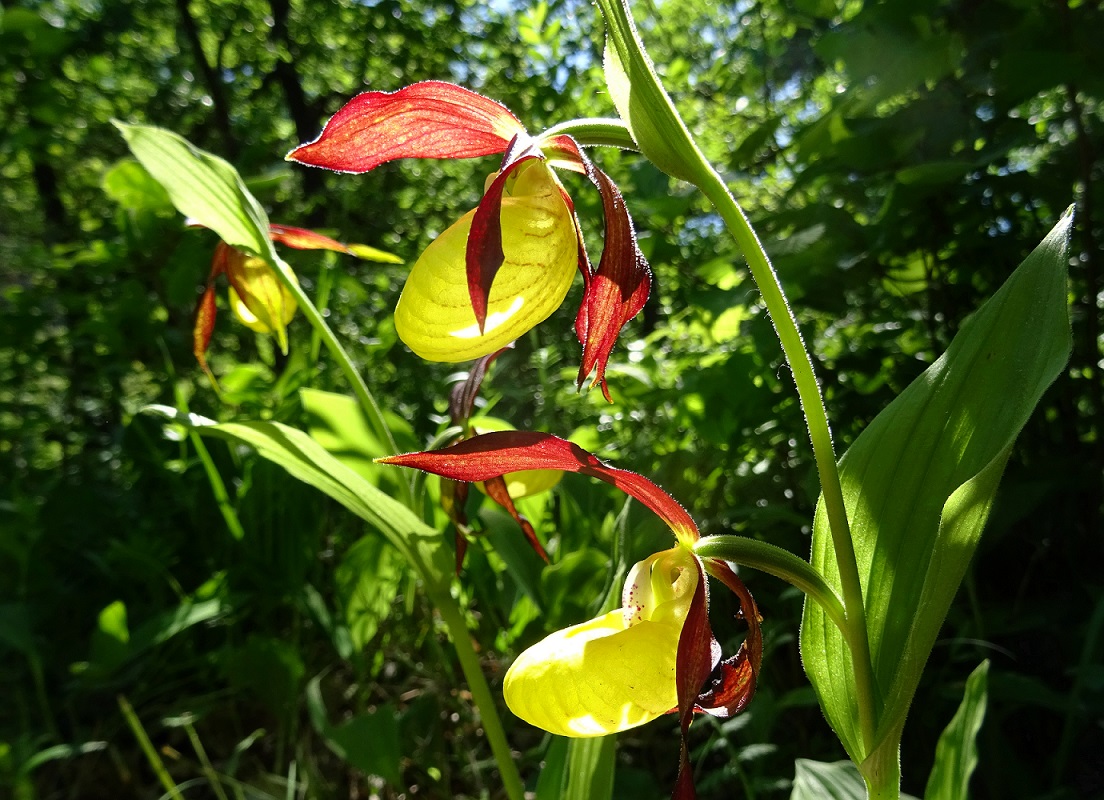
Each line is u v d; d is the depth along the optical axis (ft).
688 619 0.38
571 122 0.40
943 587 0.35
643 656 0.41
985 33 0.82
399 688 0.87
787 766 0.73
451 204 2.77
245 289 0.74
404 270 2.22
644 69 0.33
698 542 0.40
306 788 0.74
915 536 0.39
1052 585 0.81
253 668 0.80
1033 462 0.82
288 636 0.92
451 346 0.44
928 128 0.87
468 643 0.62
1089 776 0.68
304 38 3.38
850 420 0.89
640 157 1.42
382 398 1.32
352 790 0.77
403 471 0.67
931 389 0.41
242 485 0.91
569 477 0.95
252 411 1.11
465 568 0.90
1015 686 0.63
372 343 1.28
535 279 0.43
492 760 0.78
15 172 2.73
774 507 0.76
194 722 0.81
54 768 0.77
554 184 0.44
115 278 1.55
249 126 2.30
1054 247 0.38
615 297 0.41
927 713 0.73
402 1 2.80
